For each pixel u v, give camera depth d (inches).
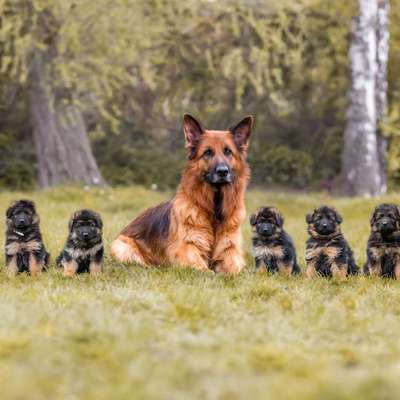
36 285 427.2
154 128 1663.4
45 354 275.7
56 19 1088.2
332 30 1529.3
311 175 1603.1
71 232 474.6
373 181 1347.2
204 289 412.8
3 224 755.4
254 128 1637.6
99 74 1149.1
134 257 525.0
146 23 1164.5
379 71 1390.3
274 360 274.7
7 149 1556.3
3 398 234.2
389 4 1567.4
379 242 481.4
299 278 474.9
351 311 380.5
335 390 235.8
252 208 1031.6
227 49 1417.3
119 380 250.4
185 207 505.7
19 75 1223.5
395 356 292.0
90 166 1259.2
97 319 324.5
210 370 261.0
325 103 1646.2
